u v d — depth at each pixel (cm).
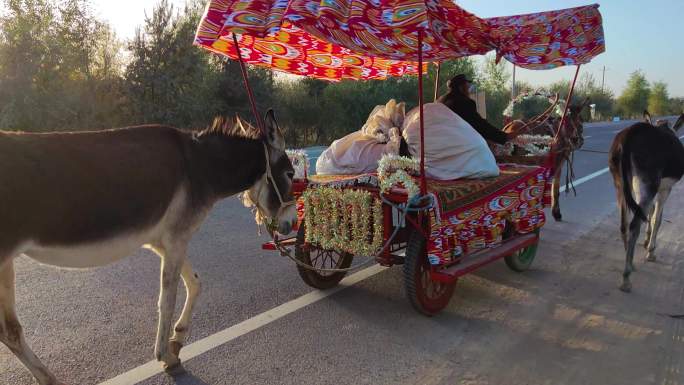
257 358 379
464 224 467
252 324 434
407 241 486
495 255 490
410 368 370
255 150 395
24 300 461
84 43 1605
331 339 412
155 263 573
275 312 460
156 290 499
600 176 1288
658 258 637
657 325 447
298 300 489
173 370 355
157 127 348
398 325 442
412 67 643
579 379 357
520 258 570
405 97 2348
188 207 352
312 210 483
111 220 305
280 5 318
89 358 371
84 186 293
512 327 443
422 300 447
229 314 452
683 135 2930
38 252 286
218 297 487
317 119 2233
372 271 579
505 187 519
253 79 2006
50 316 433
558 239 720
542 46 507
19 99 1421
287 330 426
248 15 319
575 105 955
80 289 493
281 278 546
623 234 584
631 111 7988
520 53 510
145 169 322
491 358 387
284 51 518
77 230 293
